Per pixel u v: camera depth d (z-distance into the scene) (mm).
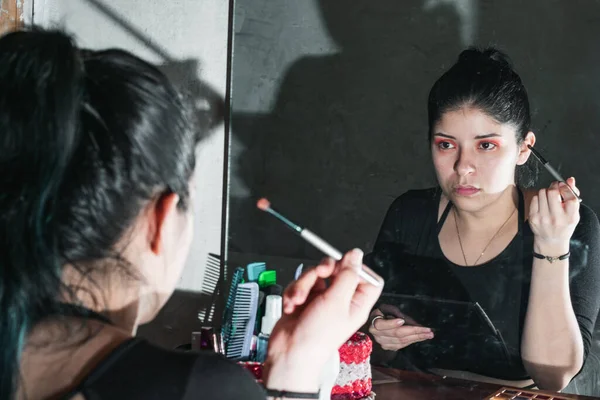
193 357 426
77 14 1282
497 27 981
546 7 955
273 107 1146
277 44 1135
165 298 498
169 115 448
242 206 1181
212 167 1210
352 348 884
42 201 416
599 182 944
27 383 425
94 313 458
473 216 1021
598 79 936
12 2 1253
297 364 508
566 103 954
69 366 423
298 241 1139
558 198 965
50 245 423
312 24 1104
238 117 1174
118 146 424
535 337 995
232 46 1170
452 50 1008
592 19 934
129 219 445
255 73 1156
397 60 1045
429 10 1019
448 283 1049
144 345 433
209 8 1196
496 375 1029
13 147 417
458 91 1001
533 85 967
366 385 897
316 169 1117
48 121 411
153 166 439
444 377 1030
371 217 1086
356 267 528
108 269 457
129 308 474
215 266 1220
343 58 1084
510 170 990
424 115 1032
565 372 984
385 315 1094
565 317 976
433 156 1033
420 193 1050
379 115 1063
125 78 434
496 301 1020
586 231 958
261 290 1091
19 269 424
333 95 1096
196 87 1213
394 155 1061
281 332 522
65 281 448
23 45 429
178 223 481
